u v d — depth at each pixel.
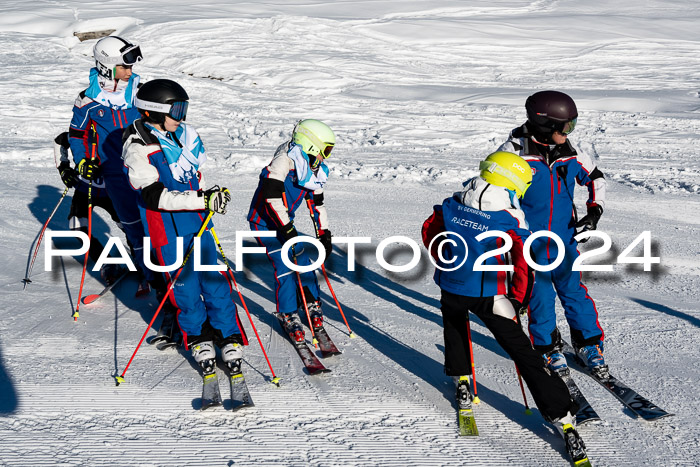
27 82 17.66
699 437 3.71
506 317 3.69
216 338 4.11
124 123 5.05
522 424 3.81
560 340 4.40
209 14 33.28
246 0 39.50
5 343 4.39
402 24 33.53
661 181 11.27
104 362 4.24
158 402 3.79
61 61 21.83
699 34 36.09
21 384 3.86
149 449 3.30
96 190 5.58
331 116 16.58
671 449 3.58
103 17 31.19
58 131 12.95
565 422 3.51
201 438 3.44
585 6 45.16
